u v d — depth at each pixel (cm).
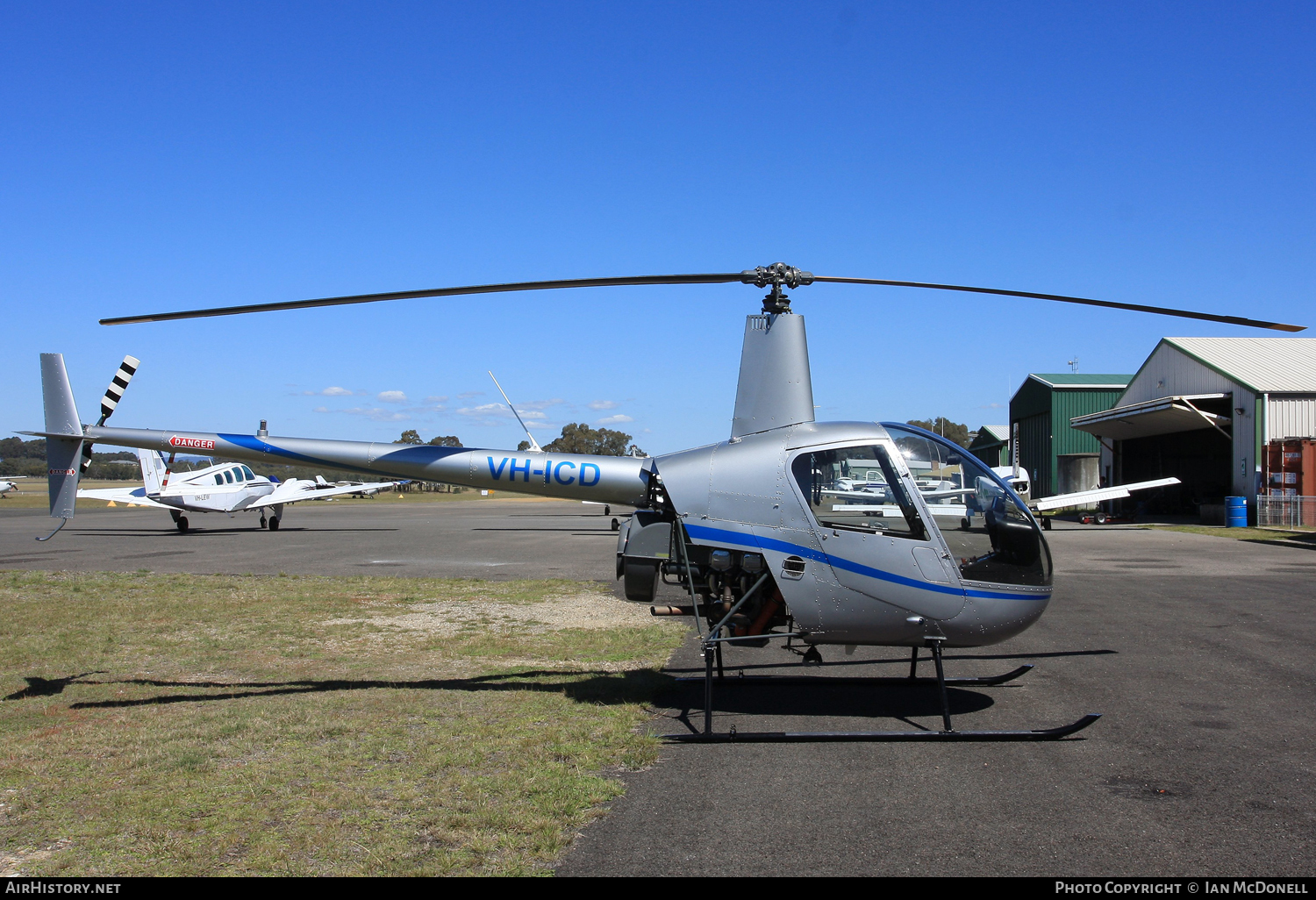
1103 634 866
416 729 537
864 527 559
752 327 615
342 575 1401
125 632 882
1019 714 575
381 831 379
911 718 566
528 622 945
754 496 580
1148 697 618
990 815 399
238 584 1259
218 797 419
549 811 400
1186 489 3641
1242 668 714
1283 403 2503
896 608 553
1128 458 3634
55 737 521
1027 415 4588
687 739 516
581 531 2700
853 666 732
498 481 804
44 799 418
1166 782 442
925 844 367
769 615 592
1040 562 578
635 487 774
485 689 647
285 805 409
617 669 715
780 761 481
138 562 1647
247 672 707
